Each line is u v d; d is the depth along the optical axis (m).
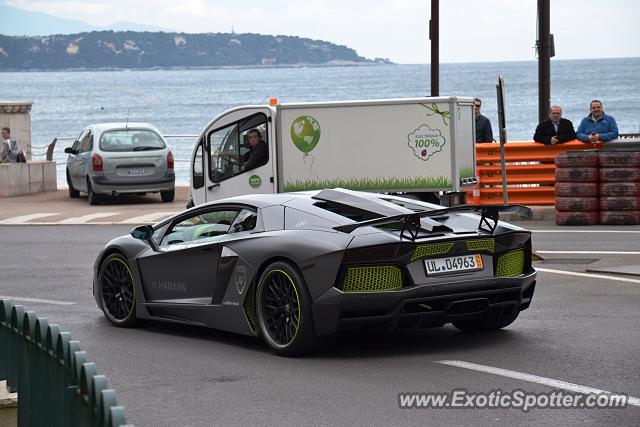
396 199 11.12
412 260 9.70
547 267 15.98
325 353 10.22
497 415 7.81
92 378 4.90
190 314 11.18
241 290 10.50
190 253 11.15
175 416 8.01
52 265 17.45
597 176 21.44
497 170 23.39
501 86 17.56
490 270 10.11
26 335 6.46
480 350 10.16
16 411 6.71
